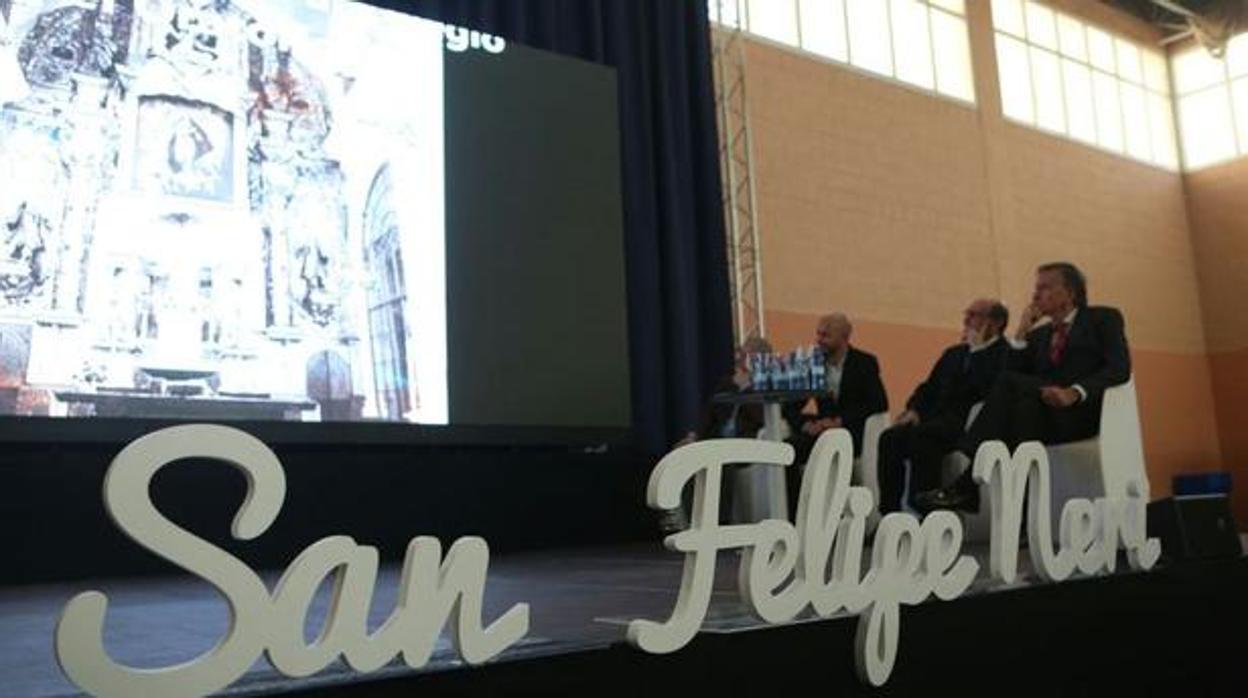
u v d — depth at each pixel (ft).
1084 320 9.95
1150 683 7.18
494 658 4.37
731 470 12.92
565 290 14.94
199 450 3.52
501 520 13.97
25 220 10.78
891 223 21.98
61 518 10.93
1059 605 6.72
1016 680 6.33
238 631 3.62
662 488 4.54
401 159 13.50
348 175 12.99
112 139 11.38
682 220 17.58
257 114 12.37
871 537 11.67
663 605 6.50
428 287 13.47
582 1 16.85
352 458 12.84
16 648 5.66
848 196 21.24
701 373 17.56
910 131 22.89
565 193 15.20
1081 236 26.61
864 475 12.14
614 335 15.43
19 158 10.85
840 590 5.30
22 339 10.58
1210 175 29.78
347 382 12.55
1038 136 26.11
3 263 10.61
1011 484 6.49
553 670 4.45
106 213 11.23
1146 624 7.27
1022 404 9.66
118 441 10.93
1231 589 8.02
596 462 15.07
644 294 16.88
